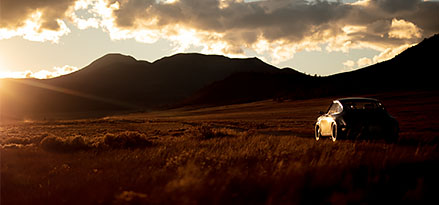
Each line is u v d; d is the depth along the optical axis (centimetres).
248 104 16650
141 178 723
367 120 1379
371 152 918
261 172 666
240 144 1309
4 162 1280
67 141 1927
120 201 528
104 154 1394
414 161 742
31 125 8162
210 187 555
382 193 533
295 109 10906
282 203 494
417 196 507
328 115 1547
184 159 929
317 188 565
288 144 1162
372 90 15462
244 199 529
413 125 3350
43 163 1235
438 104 8100
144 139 2006
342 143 1194
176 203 497
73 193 665
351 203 499
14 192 771
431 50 19938
